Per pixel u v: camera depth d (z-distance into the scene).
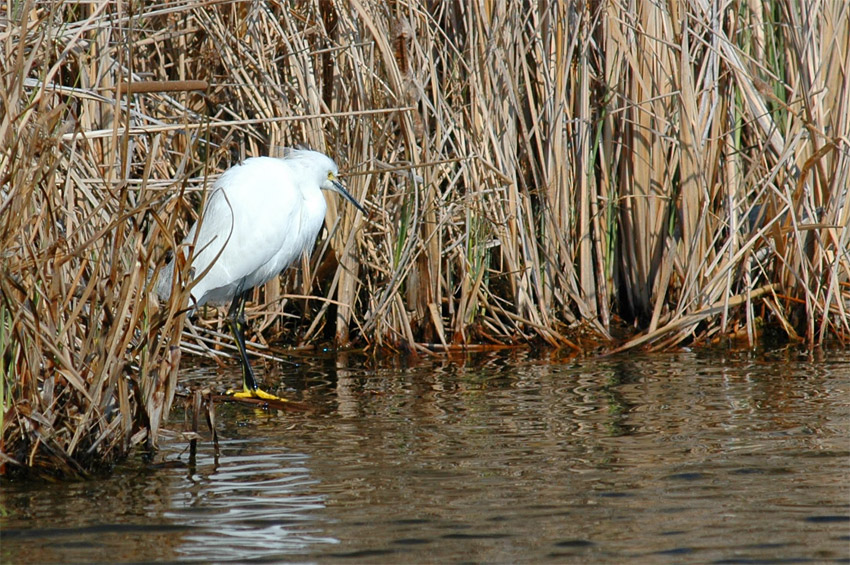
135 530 6.11
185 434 7.98
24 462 7.25
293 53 12.27
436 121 12.50
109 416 7.85
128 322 7.89
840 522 6.09
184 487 7.04
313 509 6.51
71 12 9.95
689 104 12.55
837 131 12.67
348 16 12.40
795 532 5.95
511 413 9.33
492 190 12.45
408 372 11.58
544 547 5.78
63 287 7.47
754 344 12.75
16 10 9.12
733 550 5.68
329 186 11.97
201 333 13.05
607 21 13.01
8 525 6.21
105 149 10.35
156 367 7.90
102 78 10.60
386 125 12.40
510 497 6.71
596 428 8.66
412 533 6.03
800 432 8.30
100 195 9.58
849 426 8.46
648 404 9.55
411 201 12.72
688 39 12.97
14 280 7.11
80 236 8.54
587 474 7.24
